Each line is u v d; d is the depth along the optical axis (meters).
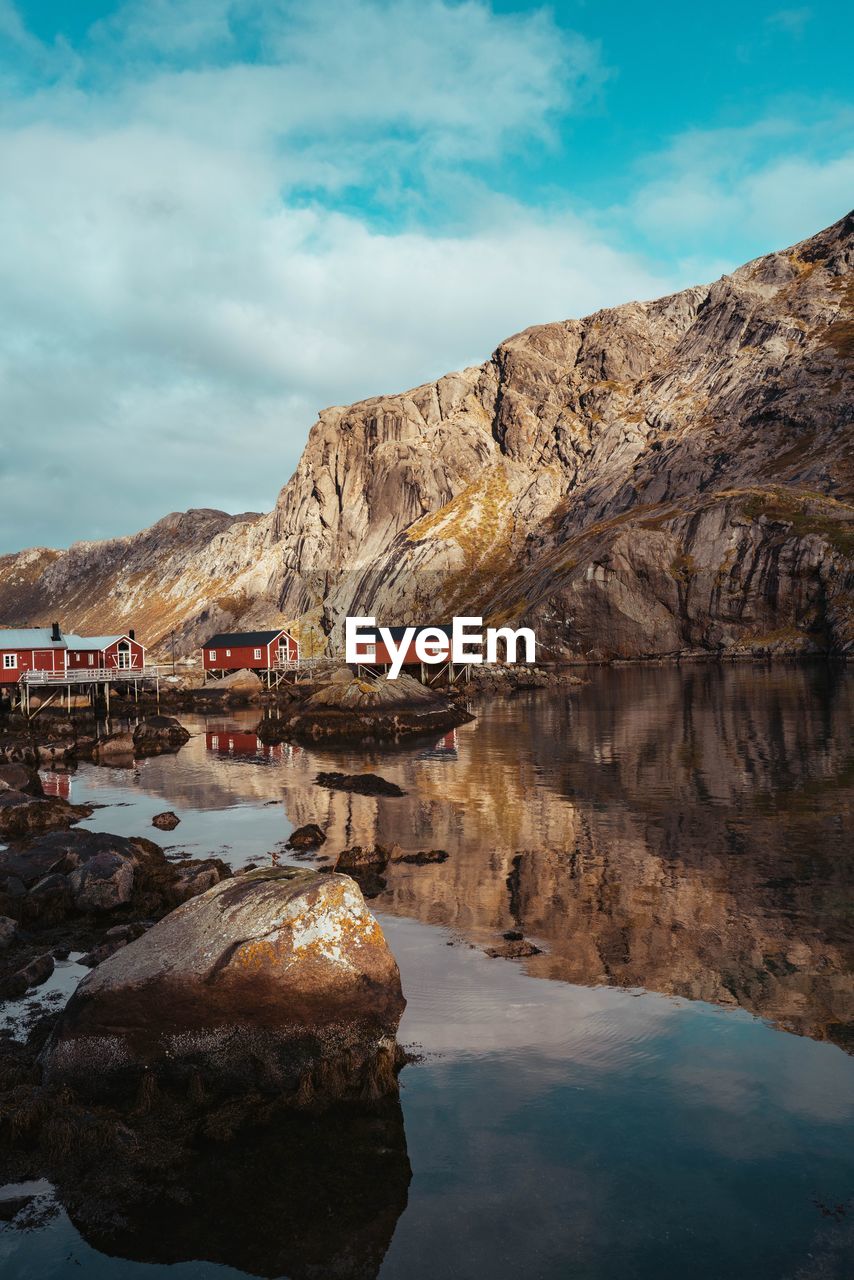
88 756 48.12
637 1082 10.47
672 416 193.50
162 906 17.45
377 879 19.84
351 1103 10.30
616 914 16.91
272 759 44.72
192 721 69.75
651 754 39.59
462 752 44.06
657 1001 12.74
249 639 102.81
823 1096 10.04
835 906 17.05
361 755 45.16
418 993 13.20
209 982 10.97
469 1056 11.24
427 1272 7.57
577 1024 12.04
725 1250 7.64
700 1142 9.23
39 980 13.91
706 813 26.27
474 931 16.08
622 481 183.50
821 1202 8.21
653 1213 8.16
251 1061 10.81
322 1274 7.60
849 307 188.12
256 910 11.75
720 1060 10.94
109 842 20.38
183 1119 10.15
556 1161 8.98
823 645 116.56
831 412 159.12
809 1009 12.35
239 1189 8.85
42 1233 8.27
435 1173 8.93
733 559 131.12
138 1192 8.83
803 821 24.75
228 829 26.47
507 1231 8.03
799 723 48.31
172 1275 7.69
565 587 139.38
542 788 31.97
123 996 11.00
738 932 15.67
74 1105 10.17
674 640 132.38
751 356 191.12
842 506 130.75
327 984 11.12
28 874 19.44
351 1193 8.66
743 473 158.00
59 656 78.19
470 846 23.03
